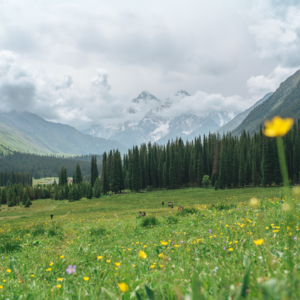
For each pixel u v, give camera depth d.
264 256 2.55
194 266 2.97
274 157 76.94
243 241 3.99
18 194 118.44
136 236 9.49
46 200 117.81
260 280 1.56
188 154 119.25
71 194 100.62
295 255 2.50
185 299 1.02
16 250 8.83
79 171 132.25
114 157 111.06
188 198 68.62
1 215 70.44
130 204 66.31
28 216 59.75
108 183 107.38
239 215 8.41
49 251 7.85
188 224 9.71
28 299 2.35
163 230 9.56
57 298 2.39
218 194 71.31
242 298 0.99
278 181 75.06
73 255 6.53
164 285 1.99
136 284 2.21
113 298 1.61
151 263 4.04
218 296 1.32
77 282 3.18
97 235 11.28
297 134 81.50
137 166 102.75
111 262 4.77
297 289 1.04
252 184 89.94
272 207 8.36
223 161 89.56
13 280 3.58
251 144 103.25
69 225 17.55
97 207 63.75
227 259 3.09
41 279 4.12
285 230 4.18
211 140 122.38
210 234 5.68
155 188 110.19
